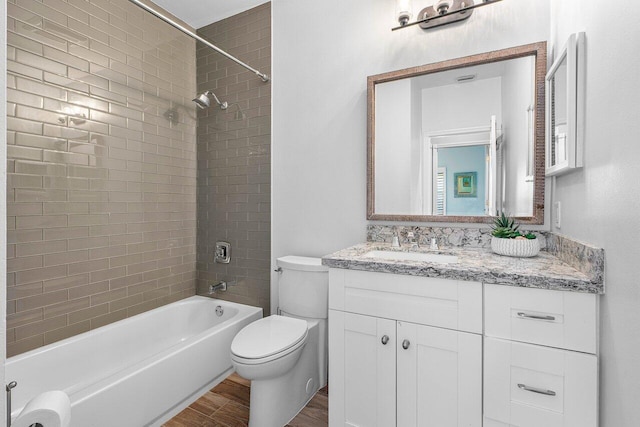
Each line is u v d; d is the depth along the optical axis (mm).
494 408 1136
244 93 2430
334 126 2111
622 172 828
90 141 1935
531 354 1080
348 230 2074
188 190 2588
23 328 1652
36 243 1701
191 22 2564
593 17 1024
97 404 1332
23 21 1634
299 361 1783
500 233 1494
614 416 892
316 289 1935
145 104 2254
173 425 1630
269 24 2334
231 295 2514
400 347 1298
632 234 780
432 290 1234
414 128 1838
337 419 1432
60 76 1787
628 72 792
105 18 2008
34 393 1627
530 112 1571
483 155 1681
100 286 1999
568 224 1302
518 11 1604
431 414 1243
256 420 1570
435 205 1793
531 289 1080
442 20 1761
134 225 2195
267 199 2350
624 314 826
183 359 1748
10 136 1598
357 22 2031
